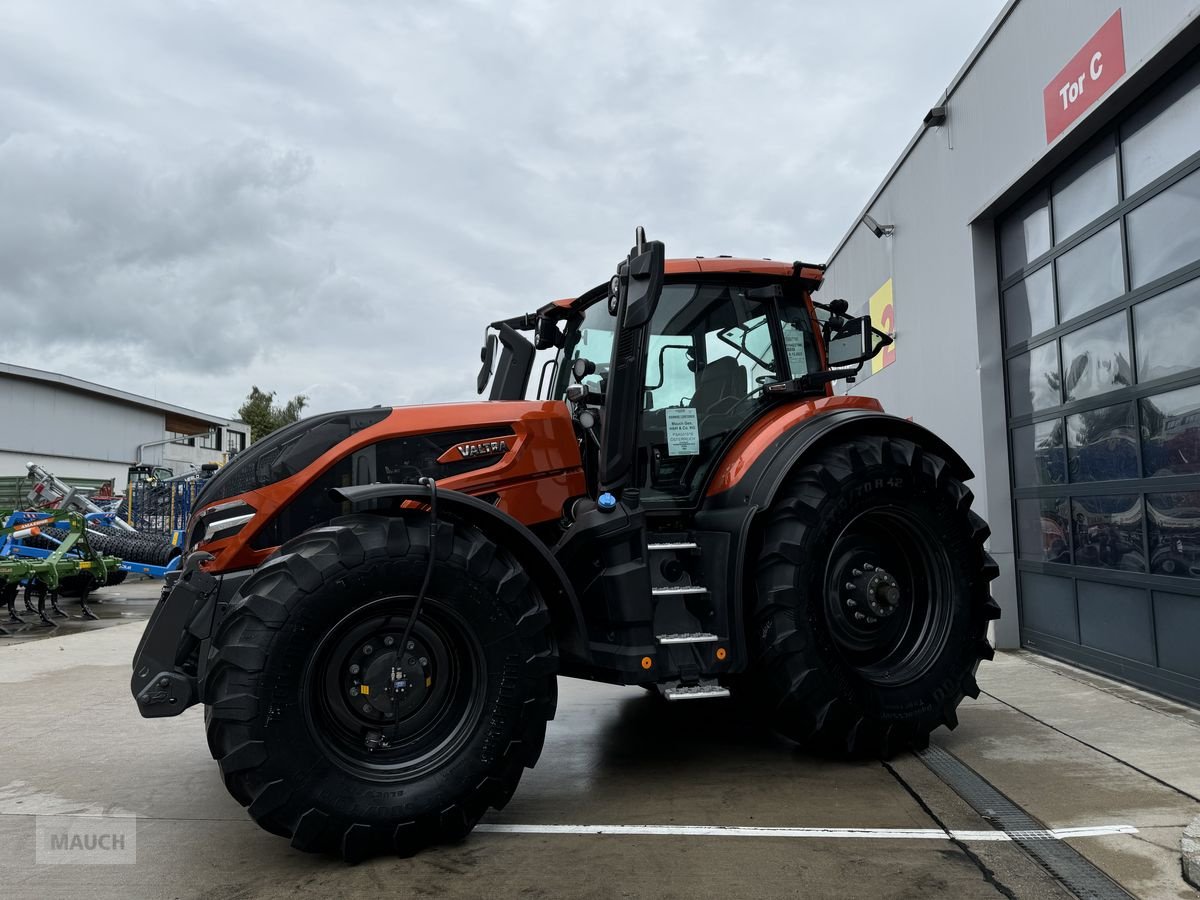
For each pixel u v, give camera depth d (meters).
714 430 3.83
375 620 2.74
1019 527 5.91
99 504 14.84
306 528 3.04
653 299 3.26
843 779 3.33
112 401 32.72
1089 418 5.01
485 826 2.91
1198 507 4.07
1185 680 4.24
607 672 3.28
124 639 7.79
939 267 6.75
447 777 2.67
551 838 2.79
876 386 8.50
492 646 2.76
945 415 6.67
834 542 3.45
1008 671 5.18
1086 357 5.02
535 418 3.39
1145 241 4.41
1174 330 4.21
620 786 3.32
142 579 14.54
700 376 3.86
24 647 7.32
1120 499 4.71
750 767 3.54
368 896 2.39
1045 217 5.45
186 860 2.69
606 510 3.17
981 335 6.07
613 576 3.12
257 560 3.02
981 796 3.06
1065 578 5.33
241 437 43.81
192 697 2.87
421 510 2.90
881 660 3.71
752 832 2.79
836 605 3.64
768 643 3.35
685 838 2.76
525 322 4.86
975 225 6.13
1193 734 3.72
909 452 3.65
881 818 2.88
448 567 2.71
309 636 2.55
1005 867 2.46
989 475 5.98
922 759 3.52
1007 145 5.59
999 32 5.66
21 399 28.59
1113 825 2.74
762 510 3.32
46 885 2.51
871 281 8.65
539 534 3.42
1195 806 2.88
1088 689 4.64
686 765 3.59
